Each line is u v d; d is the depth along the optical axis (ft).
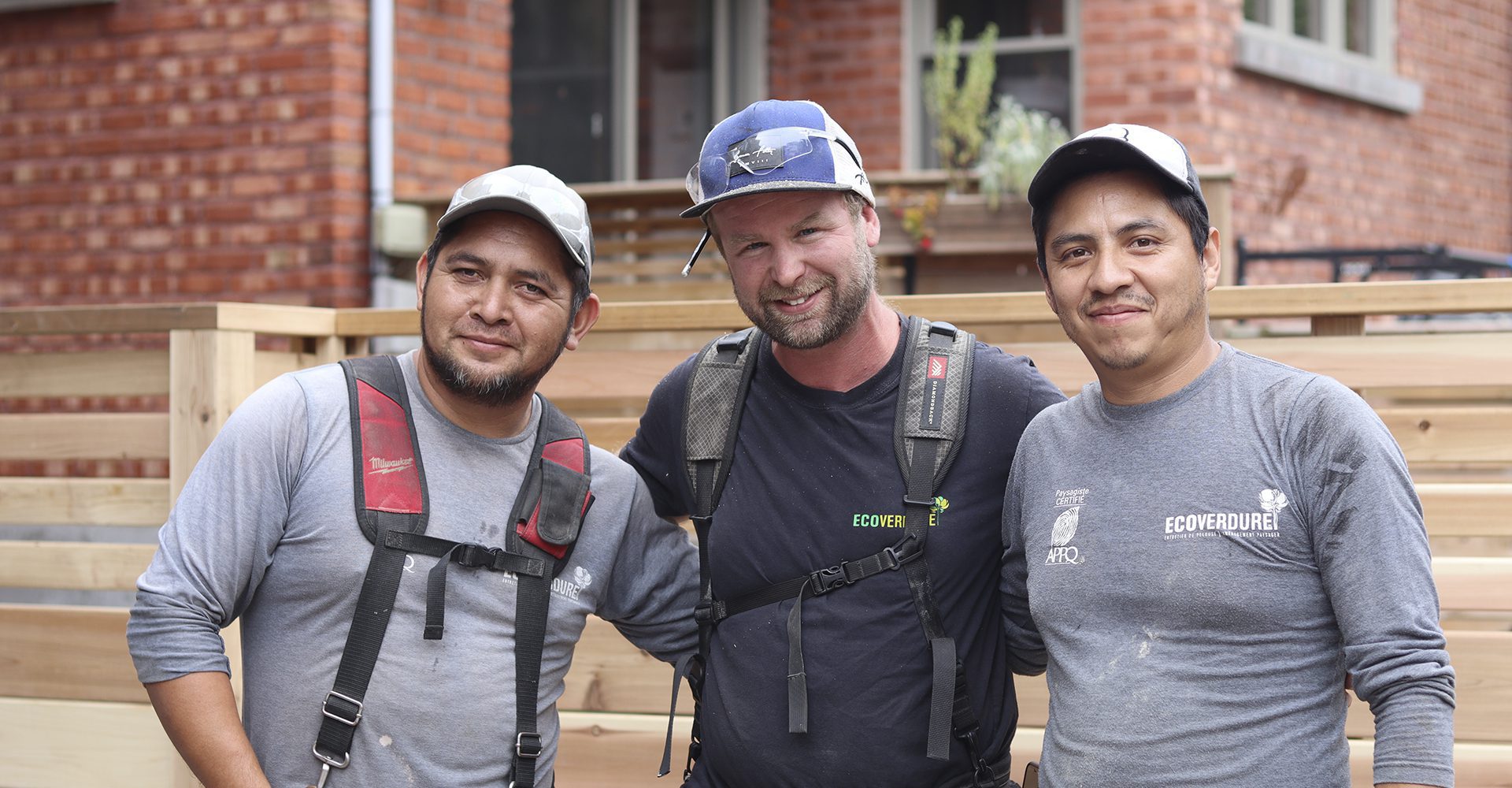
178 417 10.48
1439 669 6.09
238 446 7.31
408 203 18.72
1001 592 7.96
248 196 18.81
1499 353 9.39
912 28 25.63
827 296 7.78
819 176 7.63
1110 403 7.09
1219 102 23.43
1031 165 18.89
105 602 15.47
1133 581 6.64
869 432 7.98
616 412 13.62
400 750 7.19
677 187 18.92
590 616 10.50
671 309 10.46
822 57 26.02
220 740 6.97
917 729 7.68
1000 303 9.78
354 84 18.54
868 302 8.05
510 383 7.51
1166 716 6.46
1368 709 9.46
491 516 7.60
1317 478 6.46
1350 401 6.52
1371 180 27.12
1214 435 6.72
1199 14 22.99
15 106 20.06
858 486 7.91
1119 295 6.81
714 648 8.16
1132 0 23.40
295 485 7.42
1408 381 9.55
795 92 26.23
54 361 10.93
